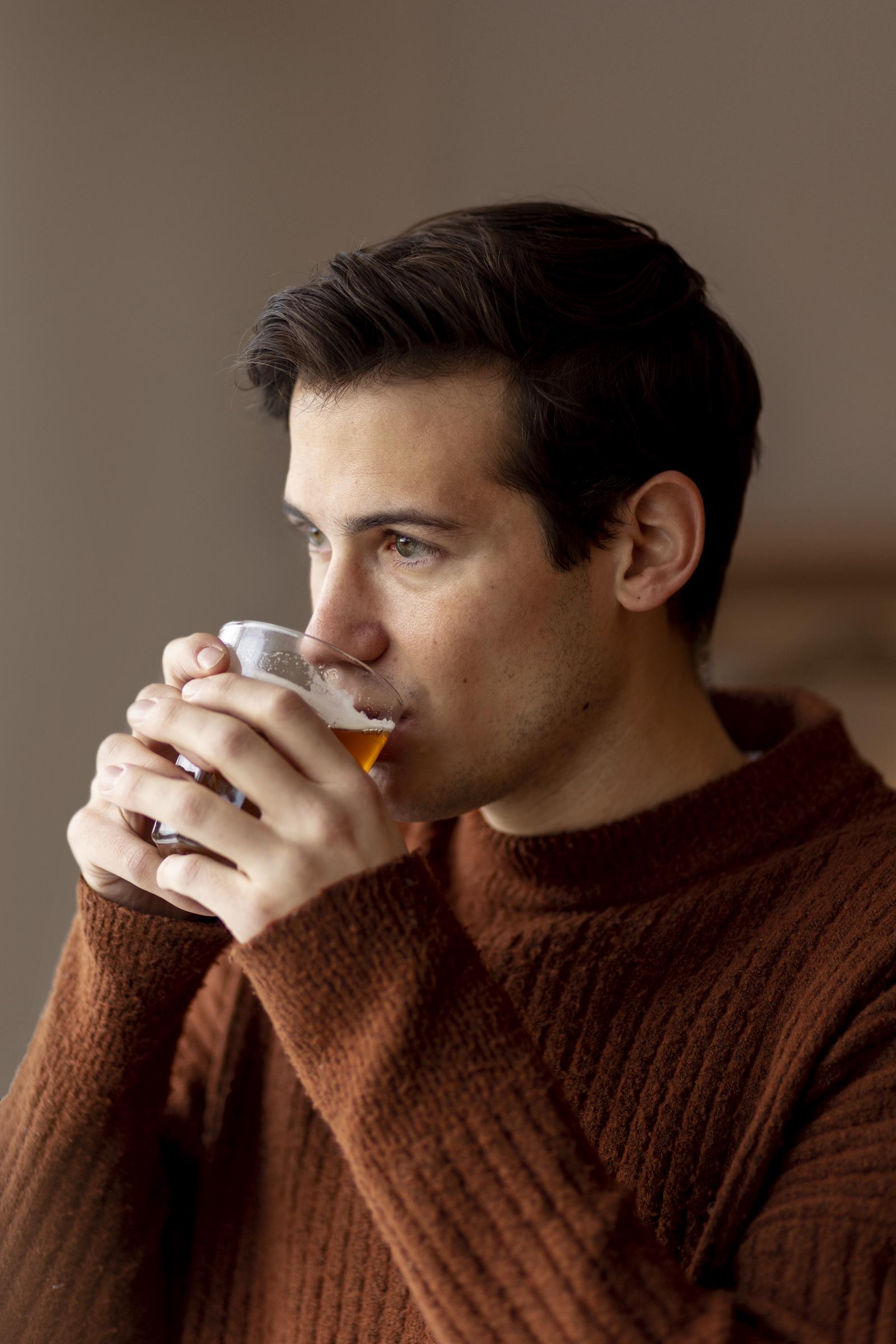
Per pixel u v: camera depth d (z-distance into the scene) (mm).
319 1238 1011
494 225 987
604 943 982
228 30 2418
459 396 923
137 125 2316
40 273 2184
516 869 1039
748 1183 855
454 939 800
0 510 2164
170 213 2340
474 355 921
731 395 1114
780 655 2834
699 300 1089
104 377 2252
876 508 3023
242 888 806
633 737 1058
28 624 2184
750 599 2883
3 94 2145
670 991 949
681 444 1045
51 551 2203
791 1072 863
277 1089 1095
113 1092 1005
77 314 2221
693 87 2955
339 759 820
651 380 1004
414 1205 739
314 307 921
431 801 976
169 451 2320
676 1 2916
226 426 2359
